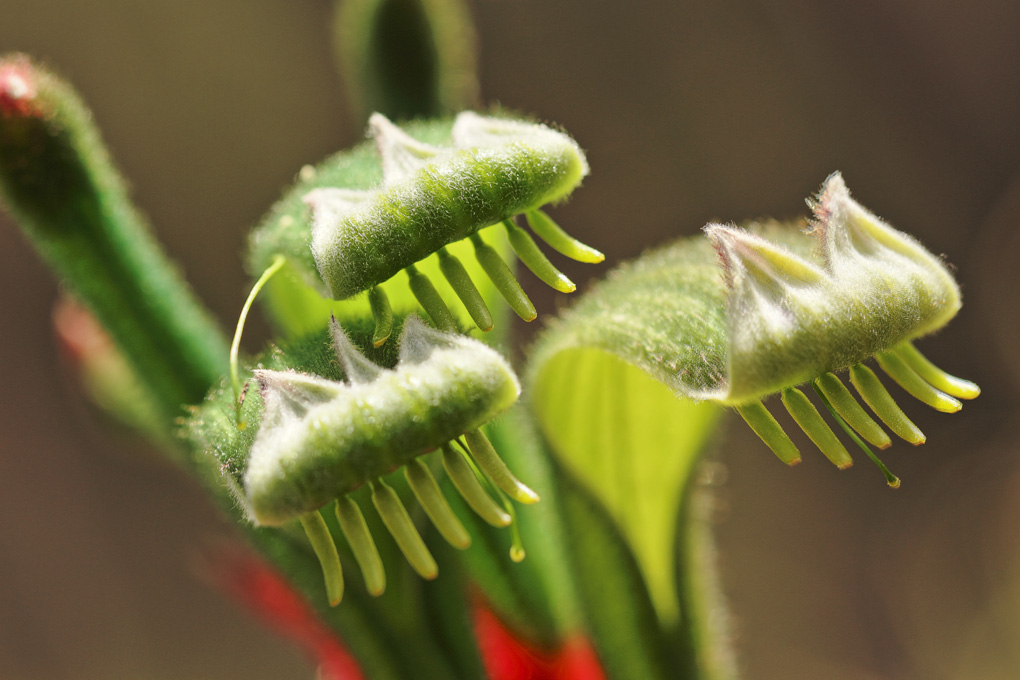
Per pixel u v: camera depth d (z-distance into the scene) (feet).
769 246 0.99
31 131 1.09
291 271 1.04
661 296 1.01
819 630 4.22
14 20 4.31
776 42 4.57
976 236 4.48
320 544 0.98
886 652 4.17
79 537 4.54
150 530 4.57
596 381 1.09
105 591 4.53
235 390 0.99
